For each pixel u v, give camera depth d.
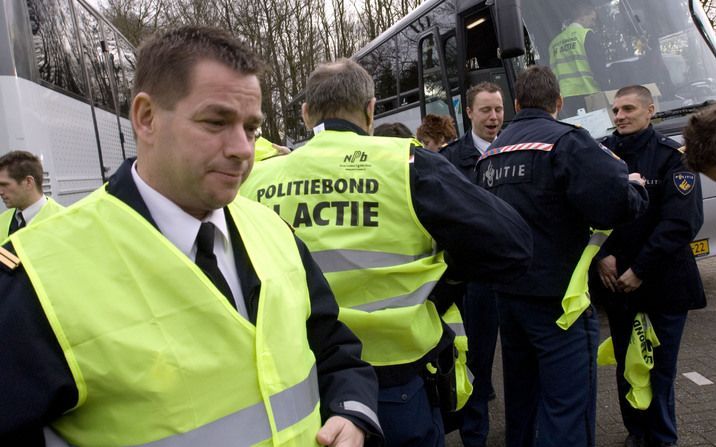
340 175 2.02
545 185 2.58
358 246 1.96
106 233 1.17
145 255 1.17
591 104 5.50
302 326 1.39
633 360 3.01
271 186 2.13
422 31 7.85
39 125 5.46
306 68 21.78
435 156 2.00
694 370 4.16
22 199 4.04
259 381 1.22
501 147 2.79
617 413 3.67
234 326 1.21
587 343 2.64
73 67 7.09
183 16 19.77
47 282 1.10
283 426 1.24
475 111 4.14
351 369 1.52
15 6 5.33
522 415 2.94
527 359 2.88
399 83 8.91
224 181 1.22
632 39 5.67
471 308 3.51
